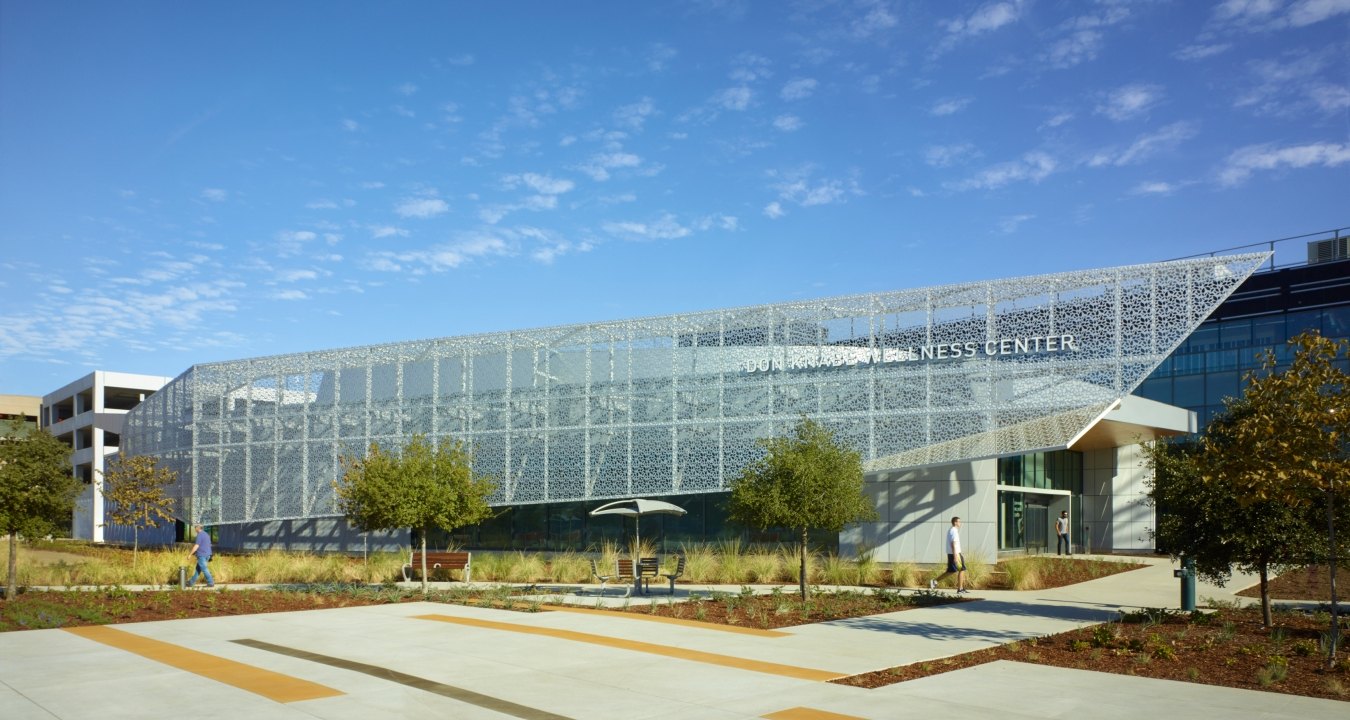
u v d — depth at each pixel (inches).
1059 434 1104.2
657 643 567.5
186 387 1898.4
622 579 976.3
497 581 1121.4
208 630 629.3
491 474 1478.8
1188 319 1074.7
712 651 535.2
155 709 379.6
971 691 418.6
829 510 784.3
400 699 400.8
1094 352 1110.4
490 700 399.5
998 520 1306.6
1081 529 1592.0
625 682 440.1
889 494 1253.7
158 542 2239.2
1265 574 623.5
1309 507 585.9
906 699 401.7
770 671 469.7
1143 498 1520.7
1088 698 402.9
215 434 1790.1
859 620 682.2
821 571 1047.6
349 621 683.4
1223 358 1830.7
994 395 1153.4
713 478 1316.4
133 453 2229.3
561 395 1439.5
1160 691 418.0
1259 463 494.3
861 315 1245.1
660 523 1408.7
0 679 444.5
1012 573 954.7
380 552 1441.9
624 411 1386.6
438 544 1628.9
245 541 1908.2
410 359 1583.4
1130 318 1100.5
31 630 627.8
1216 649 527.2
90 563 1204.5
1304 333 503.8
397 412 1587.1
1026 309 1151.0
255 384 1749.5
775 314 1301.7
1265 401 498.3
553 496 1424.7
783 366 1286.9
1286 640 557.3
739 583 1035.3
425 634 608.7
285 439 1699.1
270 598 844.0
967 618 692.1
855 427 1222.9
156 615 720.3
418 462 1000.9
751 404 1302.9
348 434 1632.6
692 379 1347.2
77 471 3014.3
